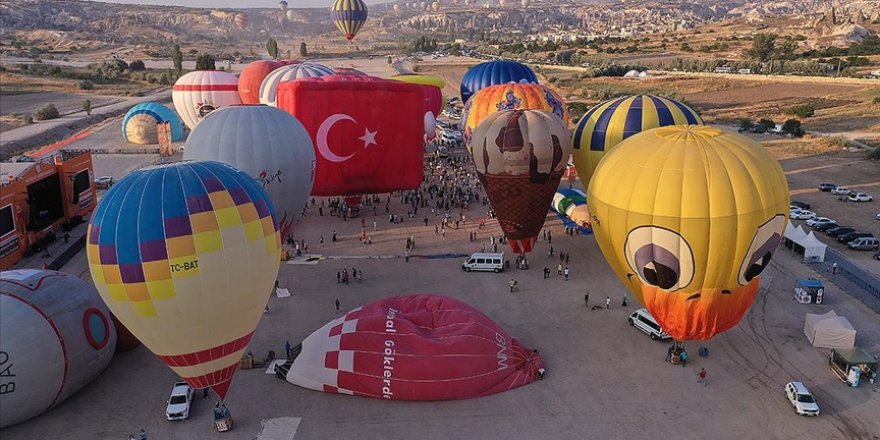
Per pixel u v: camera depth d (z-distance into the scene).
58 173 43.19
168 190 21.31
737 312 25.44
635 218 24.48
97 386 25.73
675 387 25.20
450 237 42.38
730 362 26.89
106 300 21.83
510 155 34.25
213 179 22.12
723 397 24.53
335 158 41.59
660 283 25.00
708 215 23.28
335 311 31.97
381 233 43.16
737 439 22.19
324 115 40.72
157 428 23.16
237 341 22.86
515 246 37.62
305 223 45.19
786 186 24.83
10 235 37.34
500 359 25.52
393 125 42.31
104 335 25.72
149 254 20.59
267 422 23.36
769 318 30.50
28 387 22.61
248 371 26.56
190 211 21.09
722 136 25.17
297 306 32.50
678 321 25.58
